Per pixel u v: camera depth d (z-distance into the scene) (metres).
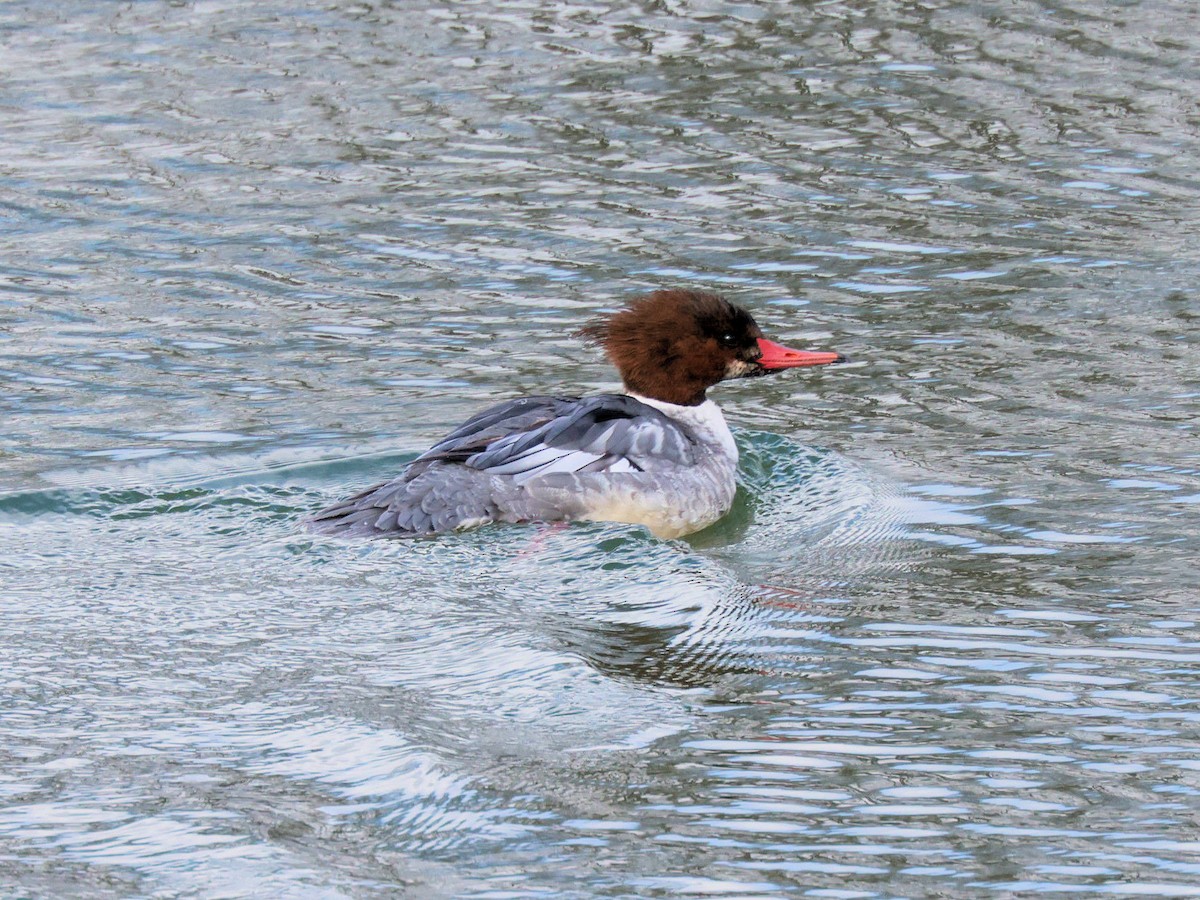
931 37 22.50
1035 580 11.19
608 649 10.14
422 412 14.32
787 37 22.59
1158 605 10.72
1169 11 23.05
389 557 11.46
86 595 10.74
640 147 19.75
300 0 23.92
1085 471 13.06
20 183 18.91
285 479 13.09
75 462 13.37
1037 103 20.59
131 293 16.64
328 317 16.23
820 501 12.92
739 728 9.09
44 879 7.63
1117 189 18.64
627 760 8.74
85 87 21.36
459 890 7.59
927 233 17.77
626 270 17.06
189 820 8.12
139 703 9.30
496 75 21.62
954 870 7.75
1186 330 15.68
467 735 8.97
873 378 15.05
